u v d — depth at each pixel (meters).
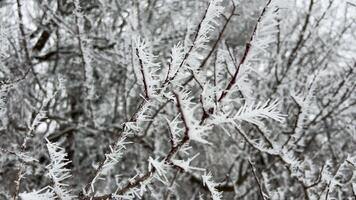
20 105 3.95
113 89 5.14
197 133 1.31
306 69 4.37
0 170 3.42
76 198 1.64
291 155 2.89
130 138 4.46
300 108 2.83
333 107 3.99
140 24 4.32
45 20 4.39
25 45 3.86
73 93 5.22
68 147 5.27
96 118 4.67
